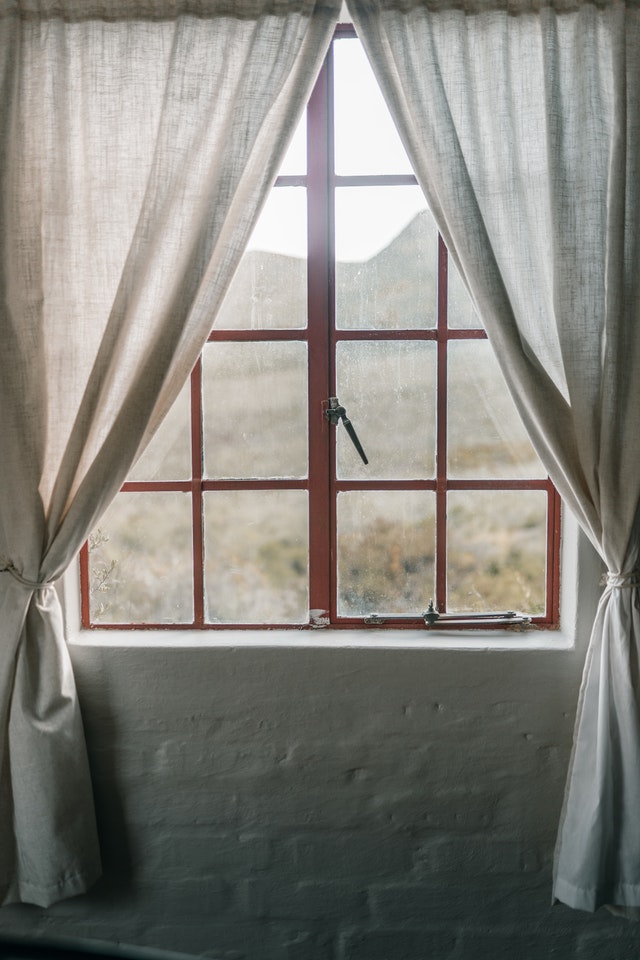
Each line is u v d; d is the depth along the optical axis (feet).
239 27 7.04
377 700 7.42
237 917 7.67
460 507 7.85
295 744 7.48
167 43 7.15
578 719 7.03
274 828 7.57
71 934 7.70
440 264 7.75
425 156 6.89
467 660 7.35
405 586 7.90
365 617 7.88
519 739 7.39
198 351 7.10
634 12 6.83
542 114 6.95
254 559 7.95
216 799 7.56
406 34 6.87
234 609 7.95
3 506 7.13
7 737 7.09
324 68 7.71
